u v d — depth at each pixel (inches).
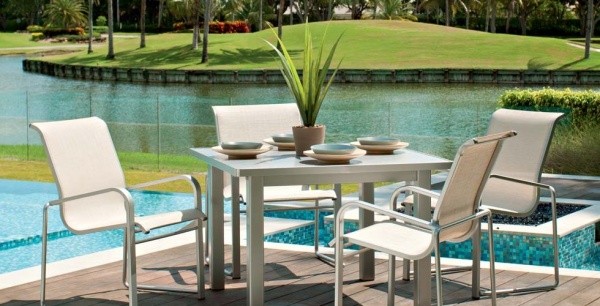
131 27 3479.3
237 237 222.2
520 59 2154.3
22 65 2479.1
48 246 317.1
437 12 3380.9
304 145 199.9
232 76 1915.6
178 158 610.5
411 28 2640.3
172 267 232.2
